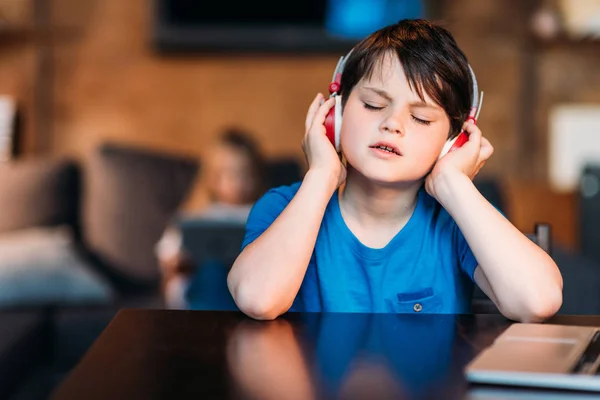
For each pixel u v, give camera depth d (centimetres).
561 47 405
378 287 102
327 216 104
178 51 404
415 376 70
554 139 395
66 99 404
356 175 102
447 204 96
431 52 95
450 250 104
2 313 248
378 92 95
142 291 290
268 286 91
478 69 407
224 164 317
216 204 318
